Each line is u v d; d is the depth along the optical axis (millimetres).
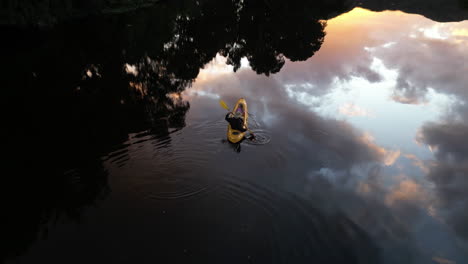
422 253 4184
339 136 7234
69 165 6086
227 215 4895
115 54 13781
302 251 4223
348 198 5234
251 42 15812
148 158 6324
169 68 12266
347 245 4309
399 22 19500
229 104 8914
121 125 7750
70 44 15023
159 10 22188
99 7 20234
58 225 4652
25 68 12102
